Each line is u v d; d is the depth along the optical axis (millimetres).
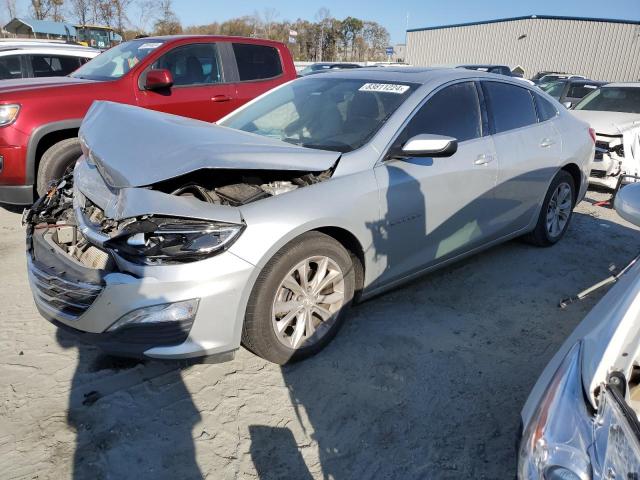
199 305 2400
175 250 2363
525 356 3109
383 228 3072
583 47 32375
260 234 2518
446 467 2283
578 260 4594
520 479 1460
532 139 4176
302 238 2719
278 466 2246
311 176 2902
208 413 2529
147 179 2502
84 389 2664
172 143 2785
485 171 3680
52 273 2590
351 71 4105
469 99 3748
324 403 2633
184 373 2818
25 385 2670
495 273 4238
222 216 2461
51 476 2141
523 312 3627
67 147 4926
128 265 2365
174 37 6004
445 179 3383
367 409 2604
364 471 2244
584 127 4875
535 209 4410
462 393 2752
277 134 3510
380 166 3084
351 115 3410
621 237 5297
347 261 2967
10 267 4047
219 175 2850
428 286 3947
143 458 2254
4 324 3221
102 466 2201
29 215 3152
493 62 35750
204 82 6059
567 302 3016
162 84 5426
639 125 6676
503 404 2686
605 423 1326
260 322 2656
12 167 4727
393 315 3490
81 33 21156
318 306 2924
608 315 1763
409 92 3428
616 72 31891
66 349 2990
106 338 2418
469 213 3664
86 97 5117
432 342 3193
